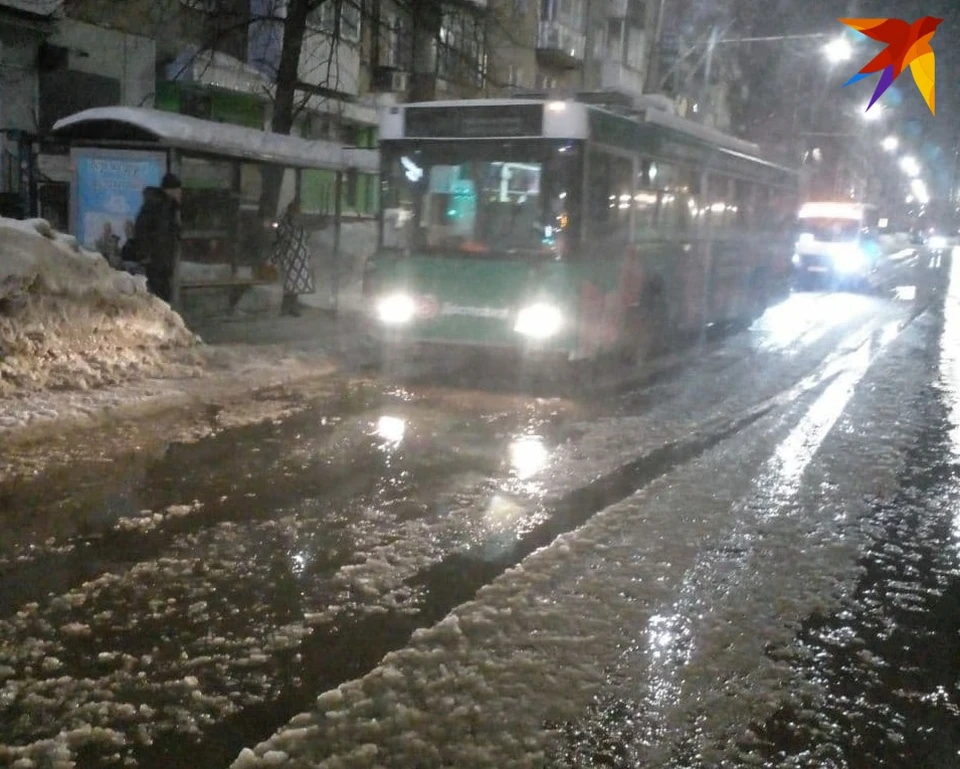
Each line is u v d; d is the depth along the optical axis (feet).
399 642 15.39
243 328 46.50
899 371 45.29
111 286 35.50
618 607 16.79
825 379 42.29
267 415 30.89
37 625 15.64
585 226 35.73
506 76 111.75
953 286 105.70
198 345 39.04
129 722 12.87
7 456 24.76
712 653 15.28
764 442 29.86
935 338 58.39
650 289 43.24
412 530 20.67
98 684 13.83
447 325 36.65
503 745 12.39
